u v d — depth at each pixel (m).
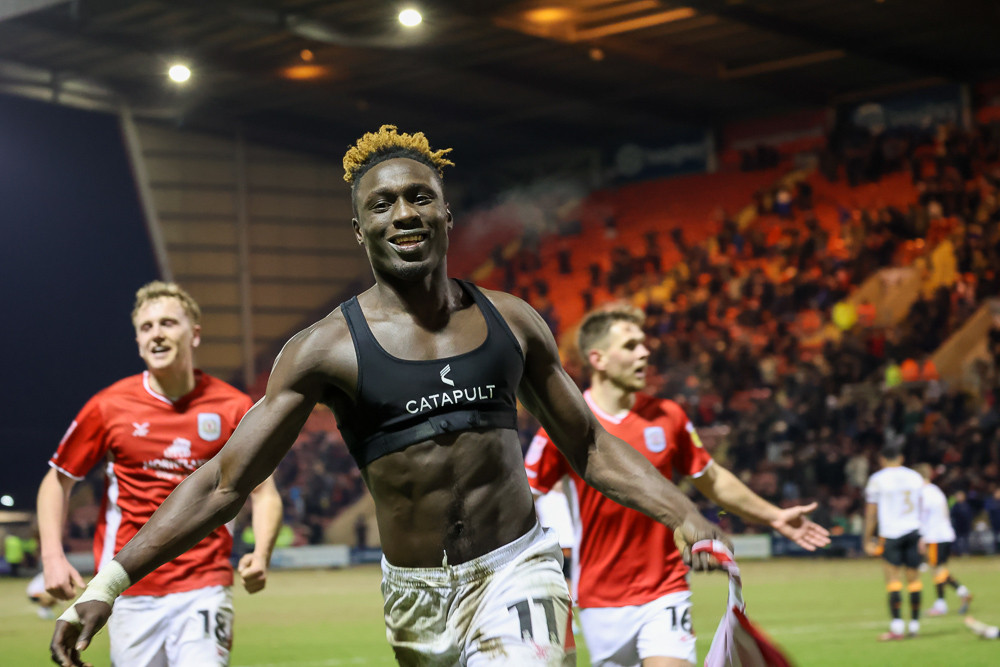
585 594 4.72
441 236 2.76
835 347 24.56
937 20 23.22
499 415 2.79
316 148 30.11
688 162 30.86
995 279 24.80
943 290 24.58
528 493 2.87
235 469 2.70
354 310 2.79
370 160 2.83
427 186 2.74
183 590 4.21
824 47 23.94
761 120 29.86
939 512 11.48
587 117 29.83
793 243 27.75
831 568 18.19
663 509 2.78
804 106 28.83
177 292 4.57
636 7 22.27
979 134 26.55
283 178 30.00
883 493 10.16
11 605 15.10
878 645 9.59
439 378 2.74
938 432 21.30
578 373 27.45
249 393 29.14
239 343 29.38
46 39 24.11
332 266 30.48
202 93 27.41
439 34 23.52
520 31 22.73
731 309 27.66
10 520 23.84
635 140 31.48
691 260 28.94
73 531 23.88
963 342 23.89
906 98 27.84
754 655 2.70
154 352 4.44
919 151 27.52
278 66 25.59
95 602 2.58
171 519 2.66
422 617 2.80
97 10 22.36
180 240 28.81
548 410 2.92
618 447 2.90
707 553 2.67
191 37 23.97
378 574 19.84
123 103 27.42
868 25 23.42
